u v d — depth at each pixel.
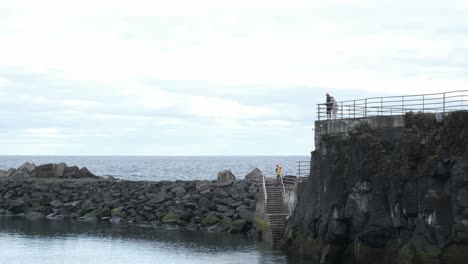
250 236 53.31
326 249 37.91
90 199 70.88
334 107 41.22
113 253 45.16
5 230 57.28
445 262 30.98
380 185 34.44
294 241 43.56
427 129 32.88
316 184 41.06
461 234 30.38
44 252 45.69
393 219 33.84
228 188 64.88
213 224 58.97
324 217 38.03
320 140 40.47
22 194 75.38
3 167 191.75
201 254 44.06
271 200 49.88
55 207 71.62
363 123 37.31
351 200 36.00
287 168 181.88
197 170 182.50
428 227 31.66
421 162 32.34
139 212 64.94
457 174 30.48
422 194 32.03
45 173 87.69
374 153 34.97
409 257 31.89
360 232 35.03
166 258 42.88
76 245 48.81
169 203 65.31
